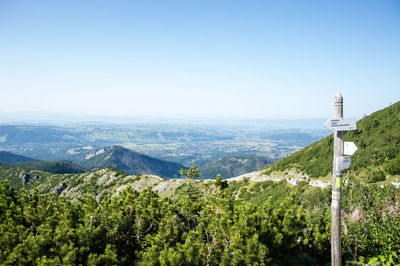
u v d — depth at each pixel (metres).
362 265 9.38
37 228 8.48
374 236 9.82
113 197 10.85
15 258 7.27
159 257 7.70
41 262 6.96
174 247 8.77
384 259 9.36
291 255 9.90
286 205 10.27
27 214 9.21
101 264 7.70
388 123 52.84
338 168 7.54
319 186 49.25
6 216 9.05
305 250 10.28
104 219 9.07
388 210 10.72
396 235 9.37
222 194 11.17
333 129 7.42
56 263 7.03
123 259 8.07
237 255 8.16
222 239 8.95
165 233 9.05
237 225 8.82
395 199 11.52
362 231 10.23
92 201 9.70
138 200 11.47
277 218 9.81
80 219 9.10
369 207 11.72
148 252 7.93
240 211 9.33
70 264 7.15
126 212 10.12
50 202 9.86
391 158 29.34
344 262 9.75
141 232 9.52
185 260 7.73
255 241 8.20
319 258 10.14
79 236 8.05
